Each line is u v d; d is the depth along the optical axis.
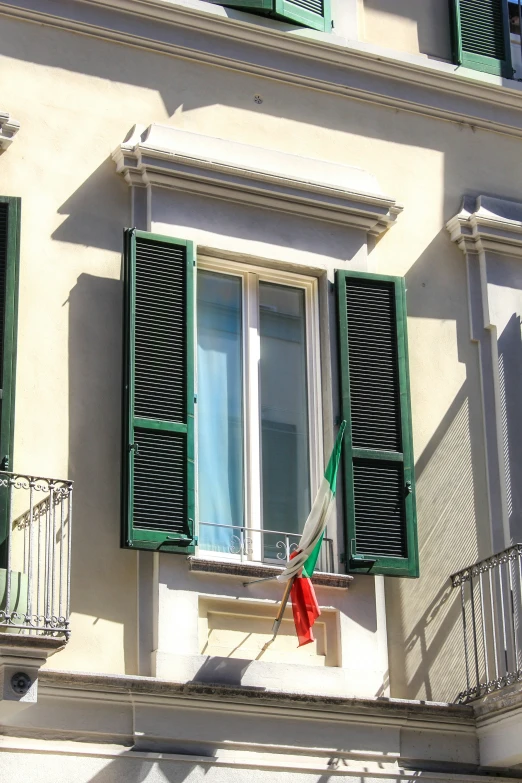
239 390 13.57
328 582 13.10
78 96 13.41
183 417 12.85
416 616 13.47
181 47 13.90
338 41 14.54
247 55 14.19
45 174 13.09
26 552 12.09
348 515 13.29
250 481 13.33
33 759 11.66
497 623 13.62
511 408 14.35
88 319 12.91
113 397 12.83
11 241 12.55
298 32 14.34
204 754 12.26
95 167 13.30
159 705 12.16
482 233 14.61
